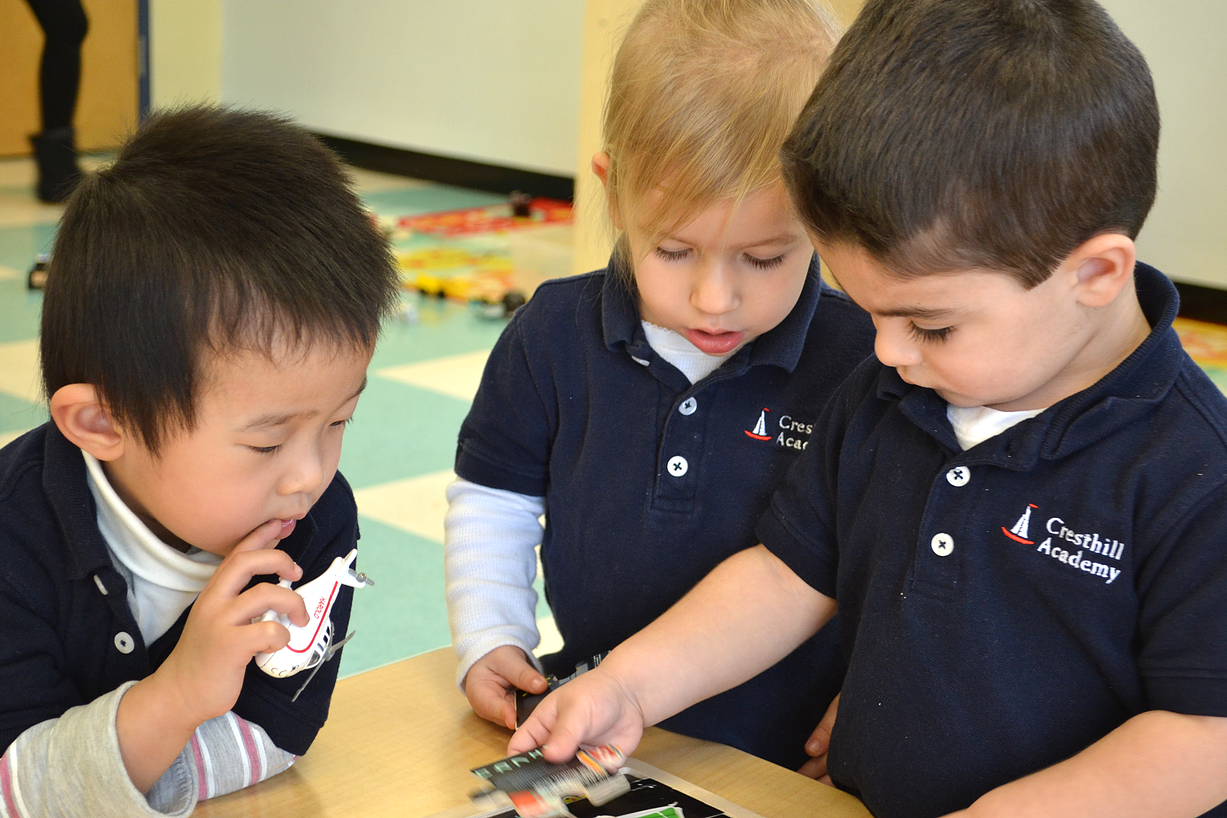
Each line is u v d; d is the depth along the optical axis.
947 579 0.76
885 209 0.63
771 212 0.83
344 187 0.75
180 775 0.72
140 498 0.73
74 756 0.67
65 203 0.75
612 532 1.02
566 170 5.86
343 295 0.69
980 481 0.75
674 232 0.84
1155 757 0.66
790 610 0.88
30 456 0.75
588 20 1.83
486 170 6.14
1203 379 0.71
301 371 0.68
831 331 1.00
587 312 1.04
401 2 6.25
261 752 0.76
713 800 0.74
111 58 4.54
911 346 0.69
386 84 6.43
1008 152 0.61
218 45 6.97
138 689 0.69
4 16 4.46
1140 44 4.09
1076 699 0.73
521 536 1.07
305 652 0.72
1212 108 4.00
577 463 1.03
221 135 0.73
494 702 0.87
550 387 1.05
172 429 0.68
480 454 1.08
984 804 0.69
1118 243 0.64
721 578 0.89
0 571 0.71
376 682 0.93
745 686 1.04
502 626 0.97
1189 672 0.66
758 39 0.85
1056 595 0.72
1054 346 0.67
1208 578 0.66
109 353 0.67
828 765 0.86
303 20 6.64
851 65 0.66
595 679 0.81
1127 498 0.69
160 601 0.76
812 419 0.99
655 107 0.85
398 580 2.16
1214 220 4.06
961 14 0.64
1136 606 0.70
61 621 0.73
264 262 0.67
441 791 0.76
